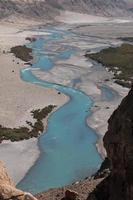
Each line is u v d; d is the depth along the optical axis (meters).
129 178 18.58
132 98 19.75
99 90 92.06
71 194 25.72
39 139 62.03
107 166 35.59
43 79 100.69
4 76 100.06
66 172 51.16
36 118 71.00
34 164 53.12
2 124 66.56
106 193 21.00
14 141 60.03
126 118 19.03
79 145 60.34
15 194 13.60
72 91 90.94
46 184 47.75
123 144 18.89
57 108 78.06
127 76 104.31
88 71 111.19
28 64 117.44
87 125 68.81
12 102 78.94
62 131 66.06
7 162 52.97
